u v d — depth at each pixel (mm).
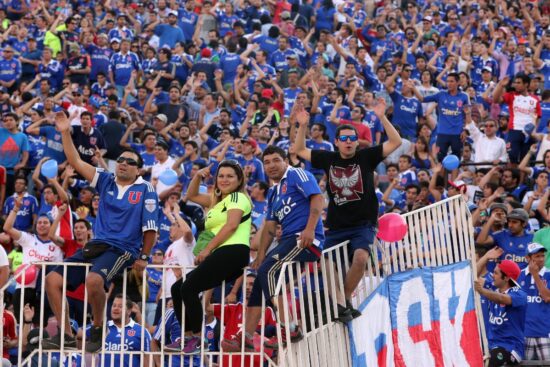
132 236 27188
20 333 27328
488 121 53344
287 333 27125
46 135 51531
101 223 27328
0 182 49625
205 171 29734
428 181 49219
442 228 33531
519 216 39969
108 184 27562
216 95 58188
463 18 78375
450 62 65438
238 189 27766
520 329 34500
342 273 29406
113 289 30859
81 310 31953
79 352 27125
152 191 27609
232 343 27594
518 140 53000
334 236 29391
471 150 54125
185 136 53781
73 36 68438
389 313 31594
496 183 49000
